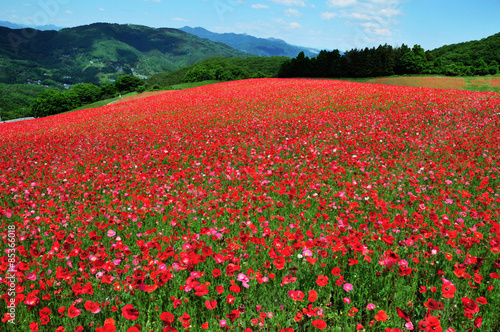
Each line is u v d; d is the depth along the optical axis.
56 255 4.60
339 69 67.38
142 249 4.39
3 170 11.36
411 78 54.22
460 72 61.44
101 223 5.34
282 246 4.41
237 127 16.23
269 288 3.98
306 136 13.77
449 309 3.49
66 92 108.88
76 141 16.66
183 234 5.51
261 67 174.88
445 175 8.25
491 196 7.16
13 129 25.34
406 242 4.44
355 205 6.05
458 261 4.41
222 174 9.20
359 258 4.39
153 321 3.51
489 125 14.41
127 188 8.61
